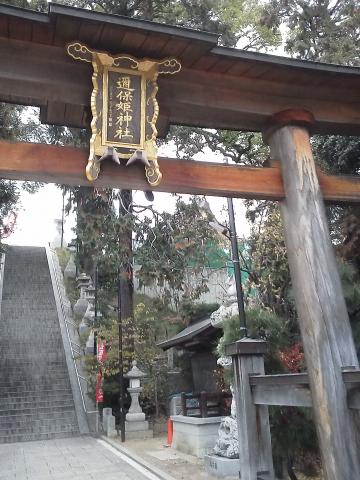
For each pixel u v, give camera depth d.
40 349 18.69
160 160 4.76
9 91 4.60
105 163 4.52
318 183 5.05
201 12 12.61
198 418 10.79
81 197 11.44
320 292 4.53
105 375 15.57
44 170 4.36
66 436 13.92
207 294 19.62
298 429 5.77
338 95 5.51
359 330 6.41
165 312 18.47
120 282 15.60
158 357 16.92
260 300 8.98
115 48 4.55
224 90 5.18
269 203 9.75
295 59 4.95
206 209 10.42
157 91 4.85
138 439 13.37
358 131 5.86
